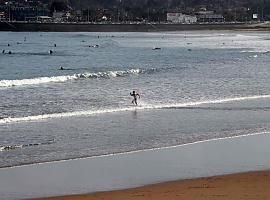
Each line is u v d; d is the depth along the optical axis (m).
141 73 66.06
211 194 15.99
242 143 25.39
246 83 54.41
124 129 29.55
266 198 15.48
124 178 18.53
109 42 169.38
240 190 16.45
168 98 42.88
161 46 145.75
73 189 17.09
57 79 57.38
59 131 28.84
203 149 23.86
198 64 81.81
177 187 17.00
